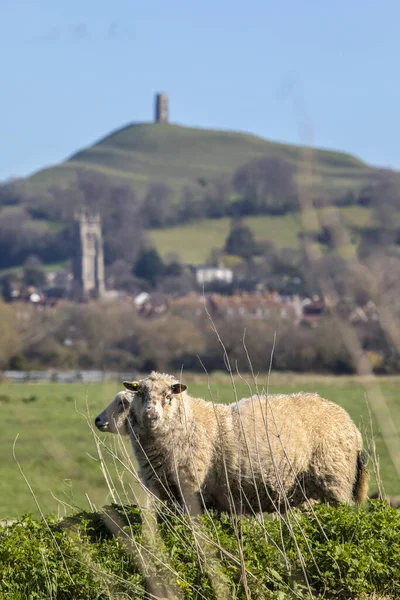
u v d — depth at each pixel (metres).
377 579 16.88
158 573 15.82
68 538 17.47
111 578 15.73
